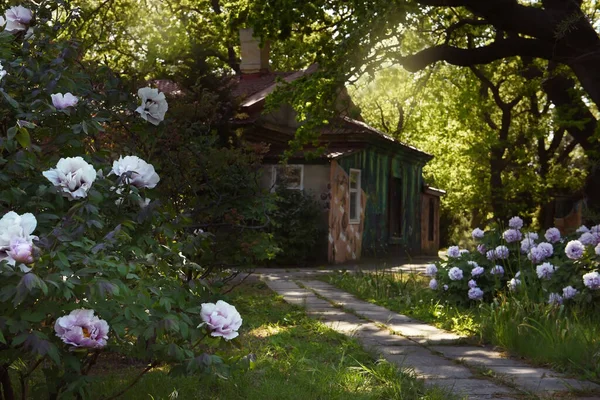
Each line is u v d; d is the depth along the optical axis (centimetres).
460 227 4316
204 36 3775
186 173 907
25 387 494
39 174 452
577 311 1044
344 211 2603
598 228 1145
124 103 543
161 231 489
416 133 4584
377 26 1585
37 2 549
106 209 467
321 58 1822
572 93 2372
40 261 368
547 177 4094
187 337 429
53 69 504
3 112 476
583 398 655
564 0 1609
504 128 3888
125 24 2784
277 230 2300
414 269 2294
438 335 1003
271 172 2502
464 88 3881
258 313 1158
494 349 898
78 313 386
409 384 671
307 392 637
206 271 922
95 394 580
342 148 2725
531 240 1253
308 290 1571
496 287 1221
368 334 1009
